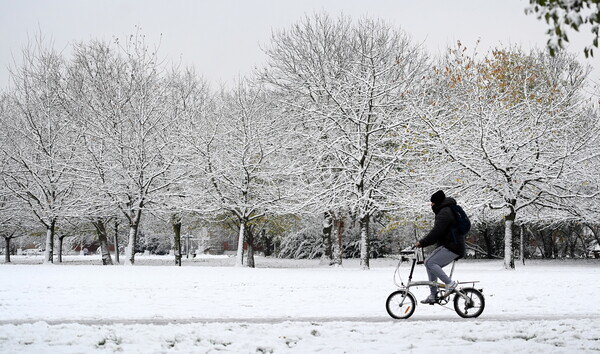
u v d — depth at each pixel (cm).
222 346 837
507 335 911
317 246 5609
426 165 3503
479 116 3250
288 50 4300
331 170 3725
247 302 1511
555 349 777
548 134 3309
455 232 1162
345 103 3622
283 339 895
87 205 3950
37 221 4228
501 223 4609
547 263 4200
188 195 3781
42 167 3909
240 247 3706
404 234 5219
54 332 950
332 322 1086
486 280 2156
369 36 4084
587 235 5294
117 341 881
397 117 3572
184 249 8519
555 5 535
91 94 4125
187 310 1352
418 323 1063
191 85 4600
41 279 2231
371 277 2425
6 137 4138
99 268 3131
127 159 3841
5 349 800
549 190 3391
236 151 3788
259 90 4138
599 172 3338
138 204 3788
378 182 3541
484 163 3291
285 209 3688
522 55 4578
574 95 4231
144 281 2156
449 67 4062
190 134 3912
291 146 3866
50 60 4300
